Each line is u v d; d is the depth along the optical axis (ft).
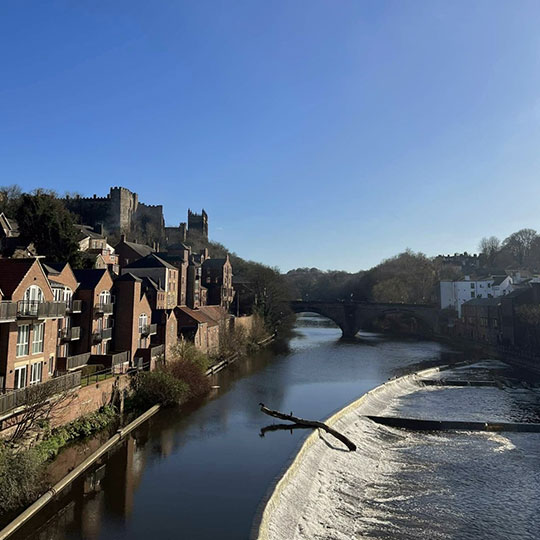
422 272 483.51
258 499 82.17
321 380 199.11
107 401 123.44
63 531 70.95
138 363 151.23
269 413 118.21
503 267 514.68
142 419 126.11
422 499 92.17
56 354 124.77
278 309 376.48
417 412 157.48
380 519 83.61
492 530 80.33
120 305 157.38
